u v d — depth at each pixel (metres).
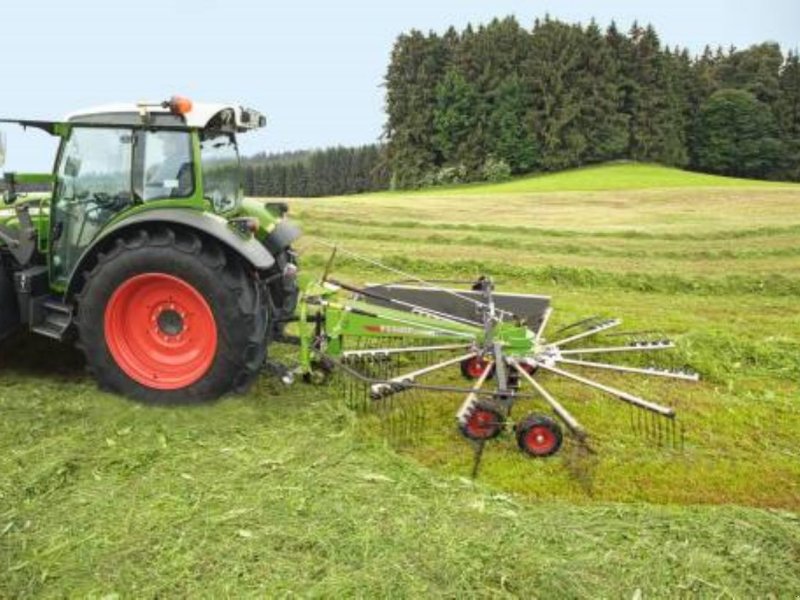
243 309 4.38
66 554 3.02
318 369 4.92
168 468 3.71
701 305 8.62
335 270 9.85
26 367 5.09
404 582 2.88
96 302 4.46
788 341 6.50
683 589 2.92
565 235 14.74
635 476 3.91
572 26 68.62
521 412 4.71
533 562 3.01
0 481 3.53
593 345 6.46
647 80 66.12
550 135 64.44
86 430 4.11
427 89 68.62
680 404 4.94
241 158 5.71
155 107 4.55
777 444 4.36
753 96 67.38
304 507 3.37
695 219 19.31
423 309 5.33
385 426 4.45
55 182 4.85
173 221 4.28
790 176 68.75
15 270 4.87
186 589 2.82
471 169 66.31
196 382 4.45
